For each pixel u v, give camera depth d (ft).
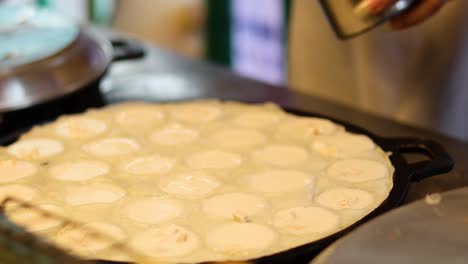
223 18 7.34
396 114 4.58
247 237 2.81
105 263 2.63
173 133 3.51
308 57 4.89
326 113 3.79
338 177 3.14
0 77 3.53
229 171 3.23
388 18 3.13
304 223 2.87
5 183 3.17
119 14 7.40
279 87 4.09
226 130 3.53
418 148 3.24
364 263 2.38
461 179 3.21
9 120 3.58
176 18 7.44
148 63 4.46
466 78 4.27
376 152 3.27
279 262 2.65
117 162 3.30
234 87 4.11
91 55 3.83
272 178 3.17
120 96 4.01
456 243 2.45
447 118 4.41
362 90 4.68
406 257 2.40
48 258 2.66
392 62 4.50
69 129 3.54
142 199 3.05
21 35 3.89
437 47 4.30
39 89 3.57
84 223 2.90
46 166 3.28
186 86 4.13
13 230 2.82
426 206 2.58
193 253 2.73
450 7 4.18
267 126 3.55
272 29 6.93
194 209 2.98
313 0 4.74
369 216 2.82
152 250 2.75
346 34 3.15
